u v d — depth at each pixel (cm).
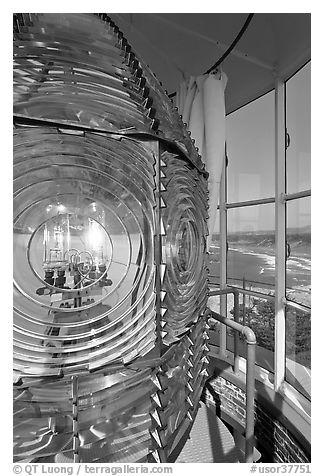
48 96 98
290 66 256
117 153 106
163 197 116
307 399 239
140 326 107
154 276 110
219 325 345
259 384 273
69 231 99
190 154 157
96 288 102
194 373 165
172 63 291
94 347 101
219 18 245
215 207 233
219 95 238
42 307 95
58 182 98
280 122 271
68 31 112
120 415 109
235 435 273
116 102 109
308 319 237
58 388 99
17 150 94
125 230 105
